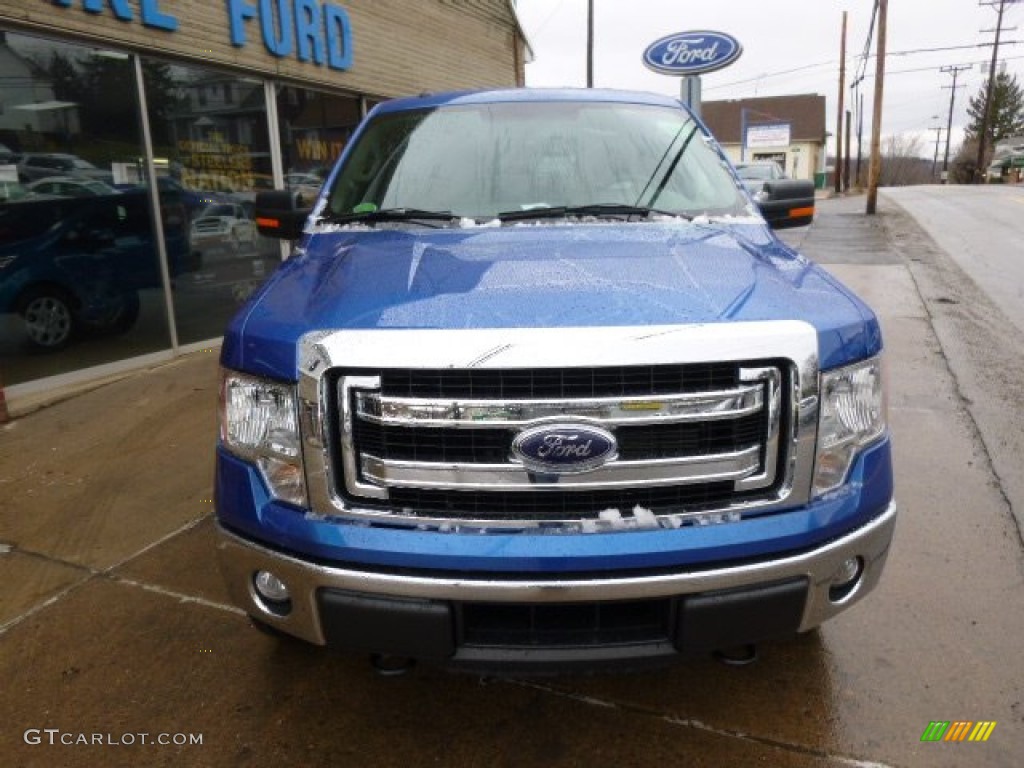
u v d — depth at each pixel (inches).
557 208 118.8
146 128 257.9
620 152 131.3
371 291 85.0
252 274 311.3
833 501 80.3
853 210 901.8
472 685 103.2
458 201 122.4
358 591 77.8
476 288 83.1
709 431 76.1
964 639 110.0
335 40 343.9
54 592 127.3
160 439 193.8
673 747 91.5
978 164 2396.7
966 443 182.1
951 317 315.6
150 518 152.6
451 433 75.4
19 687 104.5
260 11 298.7
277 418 80.7
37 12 216.1
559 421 73.4
